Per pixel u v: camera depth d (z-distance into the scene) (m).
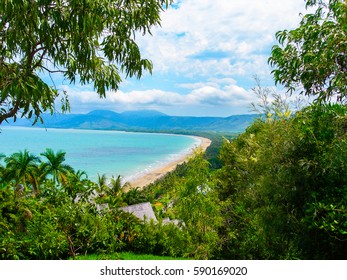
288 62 5.11
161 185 63.22
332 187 5.72
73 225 10.72
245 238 10.68
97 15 4.49
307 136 5.95
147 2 5.18
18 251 11.16
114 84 5.99
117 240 15.23
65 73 5.59
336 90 4.71
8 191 14.47
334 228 5.04
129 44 5.31
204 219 10.97
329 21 4.22
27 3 4.05
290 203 6.51
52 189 10.57
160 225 17.61
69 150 186.38
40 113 5.11
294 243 6.77
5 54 4.72
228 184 15.60
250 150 11.70
